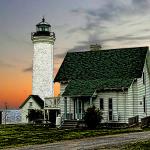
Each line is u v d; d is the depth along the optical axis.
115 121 42.66
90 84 45.12
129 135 30.59
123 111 42.84
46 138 29.44
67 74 48.00
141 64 44.81
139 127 41.53
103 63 47.56
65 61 50.06
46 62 64.44
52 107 48.22
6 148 22.77
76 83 46.19
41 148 22.27
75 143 24.77
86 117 40.22
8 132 38.00
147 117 44.16
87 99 44.78
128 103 42.66
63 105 46.09
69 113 45.12
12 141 27.56
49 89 64.50
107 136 29.97
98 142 25.05
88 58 49.22
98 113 40.38
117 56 47.59
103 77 45.53
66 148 21.84
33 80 64.81
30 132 37.19
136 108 43.56
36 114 59.78
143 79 45.81
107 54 48.56
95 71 46.97
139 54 46.22
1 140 28.58
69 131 36.72
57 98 48.12
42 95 64.12
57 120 45.09
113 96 43.56
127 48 48.00
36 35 64.69
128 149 20.92
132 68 44.81
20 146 23.83
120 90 43.16
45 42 64.50
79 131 36.31
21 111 65.69
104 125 42.75
